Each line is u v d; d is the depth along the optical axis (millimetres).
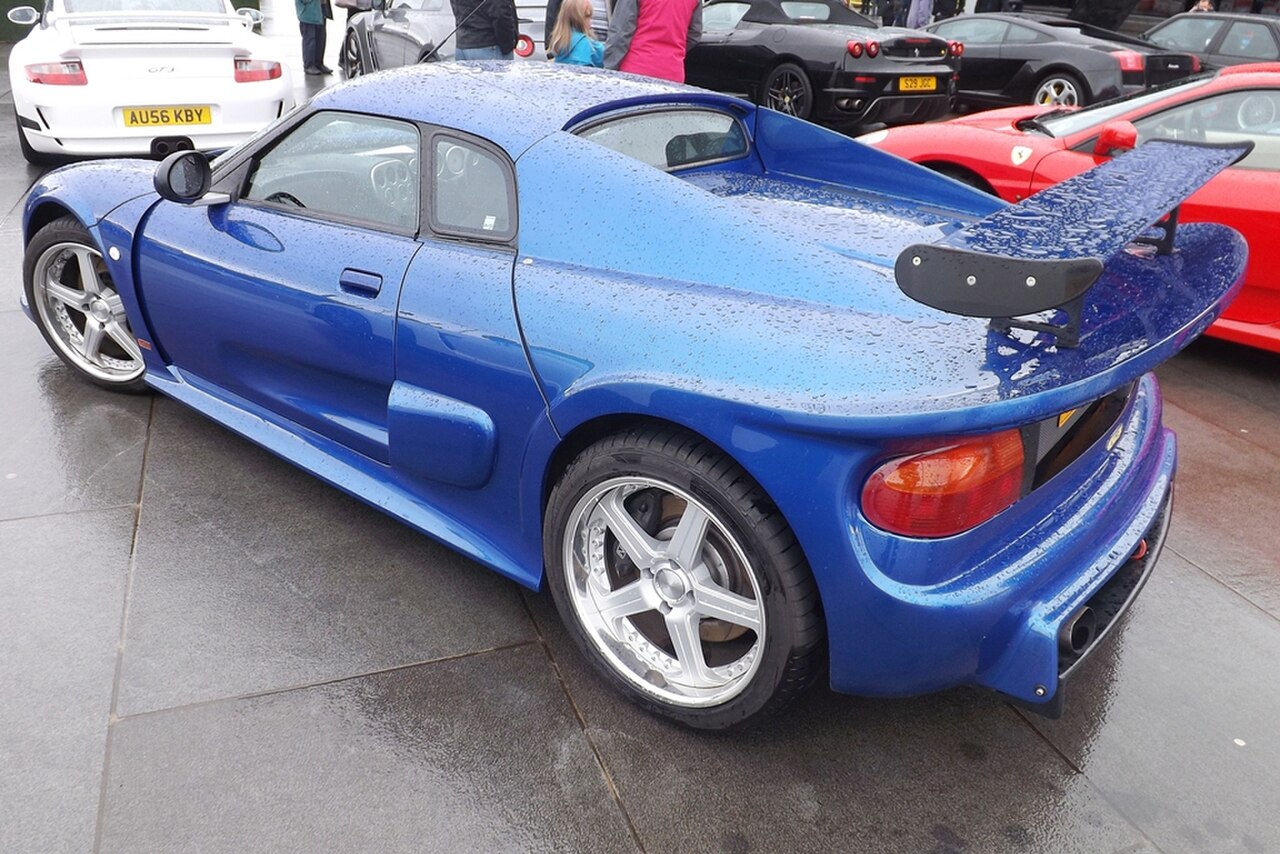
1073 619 1929
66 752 2109
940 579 1847
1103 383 1729
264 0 17828
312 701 2293
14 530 2896
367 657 2451
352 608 2635
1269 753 2250
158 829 1938
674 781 2113
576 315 2123
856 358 1804
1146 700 2412
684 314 2004
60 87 6035
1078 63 9820
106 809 1976
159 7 6859
